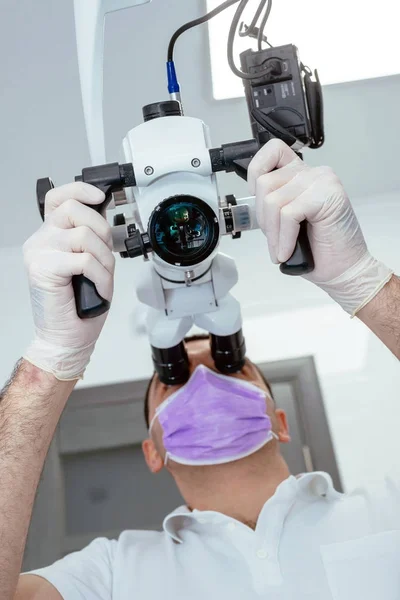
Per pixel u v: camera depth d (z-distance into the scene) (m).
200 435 1.45
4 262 2.49
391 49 1.96
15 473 1.03
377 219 2.49
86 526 2.11
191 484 1.50
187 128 0.99
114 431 2.17
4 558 0.99
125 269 2.47
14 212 2.33
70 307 1.04
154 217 0.93
